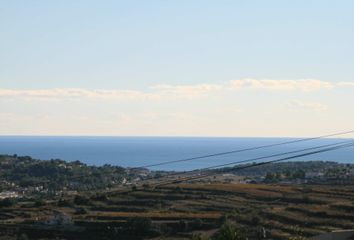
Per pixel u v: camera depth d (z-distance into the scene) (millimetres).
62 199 186500
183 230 142375
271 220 137000
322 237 73625
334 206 143500
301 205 153000
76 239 141250
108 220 151625
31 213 174375
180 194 191375
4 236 140500
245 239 71188
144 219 143375
